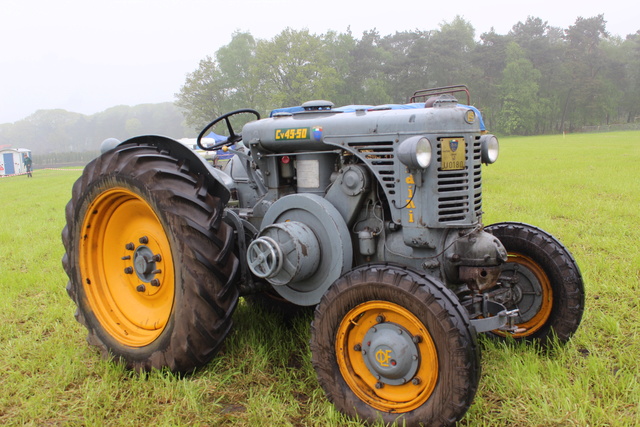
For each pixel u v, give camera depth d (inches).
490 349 141.6
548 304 144.9
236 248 145.1
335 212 129.1
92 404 119.4
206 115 2753.4
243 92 2662.4
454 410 100.3
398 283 106.0
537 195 415.8
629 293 174.4
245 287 144.8
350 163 132.8
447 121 116.5
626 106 3622.0
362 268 112.7
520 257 149.3
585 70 3201.3
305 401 122.0
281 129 142.1
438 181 116.7
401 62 2701.8
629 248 230.2
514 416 109.7
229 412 116.7
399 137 119.7
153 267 141.4
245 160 160.7
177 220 124.6
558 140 1934.1
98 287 150.5
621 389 117.0
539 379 122.2
